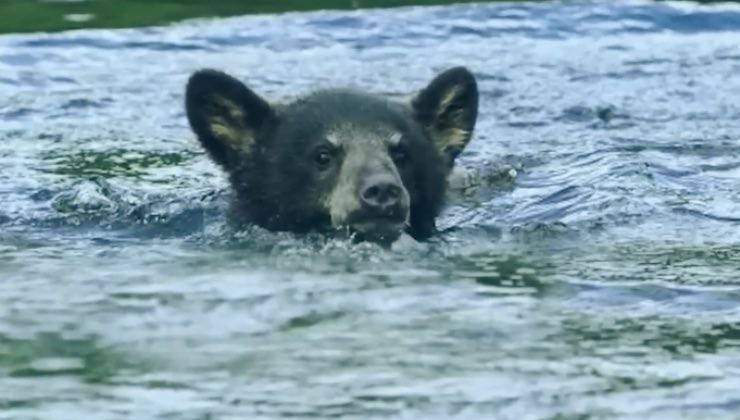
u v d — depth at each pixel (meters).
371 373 10.74
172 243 14.63
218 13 25.73
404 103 15.56
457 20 25.38
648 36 25.12
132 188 16.91
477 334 11.57
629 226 15.26
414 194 14.84
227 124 15.31
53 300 12.46
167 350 11.20
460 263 13.66
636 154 18.44
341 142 14.53
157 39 24.36
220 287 12.80
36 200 16.50
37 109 20.95
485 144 19.23
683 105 21.30
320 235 14.66
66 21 25.12
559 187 16.91
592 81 22.47
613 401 10.27
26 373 10.76
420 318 11.98
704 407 10.20
